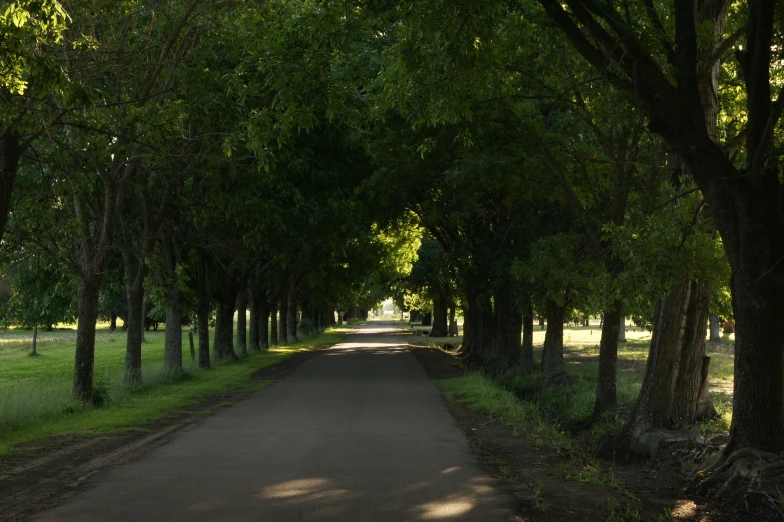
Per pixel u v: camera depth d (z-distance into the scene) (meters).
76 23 14.64
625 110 12.92
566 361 37.91
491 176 17.55
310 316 73.44
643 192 15.45
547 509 7.45
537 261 17.86
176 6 17.81
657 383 12.41
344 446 11.29
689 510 8.13
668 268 9.33
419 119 11.83
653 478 10.19
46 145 15.20
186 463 9.81
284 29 14.23
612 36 9.43
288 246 31.36
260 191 22.98
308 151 22.64
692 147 8.91
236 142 15.37
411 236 45.38
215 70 19.06
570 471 9.55
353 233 25.22
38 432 12.54
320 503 7.55
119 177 19.20
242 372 26.98
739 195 8.76
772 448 8.69
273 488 8.25
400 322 159.50
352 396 19.16
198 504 7.47
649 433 11.95
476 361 32.91
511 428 13.58
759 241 8.69
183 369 26.17
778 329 8.75
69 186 15.59
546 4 9.02
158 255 24.41
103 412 15.56
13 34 9.15
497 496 7.96
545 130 16.75
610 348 16.22
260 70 14.73
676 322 12.40
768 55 8.45
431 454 10.61
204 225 23.58
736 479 8.46
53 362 38.56
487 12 9.75
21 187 18.06
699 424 12.13
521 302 23.95
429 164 21.45
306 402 17.78
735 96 13.53
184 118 16.56
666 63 9.98
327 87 13.85
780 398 8.80
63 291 24.39
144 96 16.67
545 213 22.95
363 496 7.88
